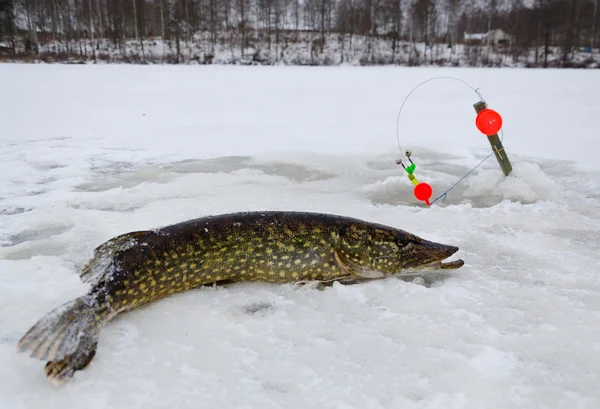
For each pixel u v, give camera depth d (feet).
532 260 14.05
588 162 26.86
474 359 9.34
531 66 141.38
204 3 172.86
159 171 24.84
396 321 10.68
